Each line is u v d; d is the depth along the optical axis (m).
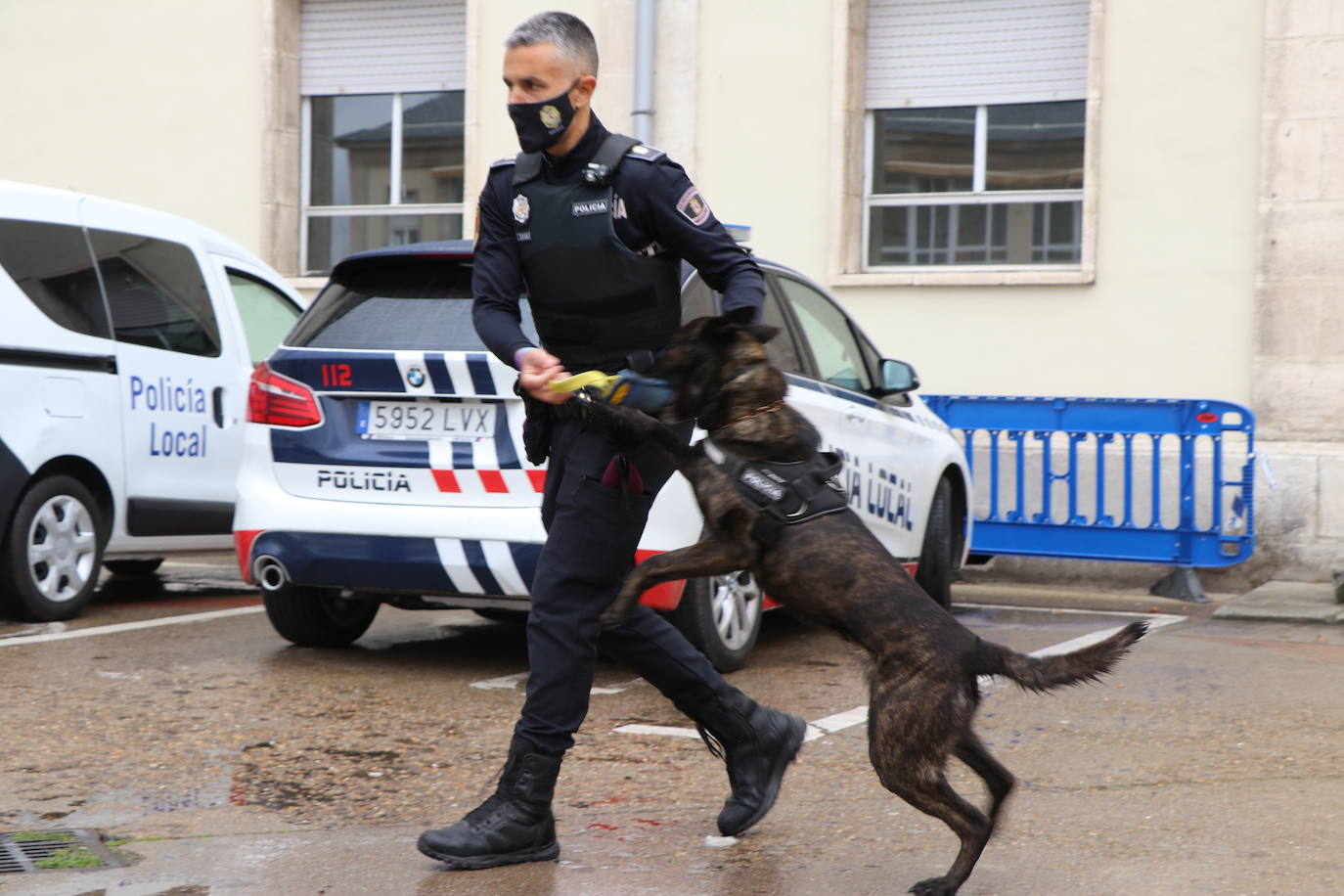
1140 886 3.20
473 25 11.20
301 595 5.87
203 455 7.33
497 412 5.25
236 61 11.99
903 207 10.41
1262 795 3.95
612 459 3.37
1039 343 9.60
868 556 3.17
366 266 5.62
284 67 11.99
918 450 6.89
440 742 4.46
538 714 3.36
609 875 3.27
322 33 12.12
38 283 6.44
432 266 5.53
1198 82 9.16
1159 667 5.89
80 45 12.37
